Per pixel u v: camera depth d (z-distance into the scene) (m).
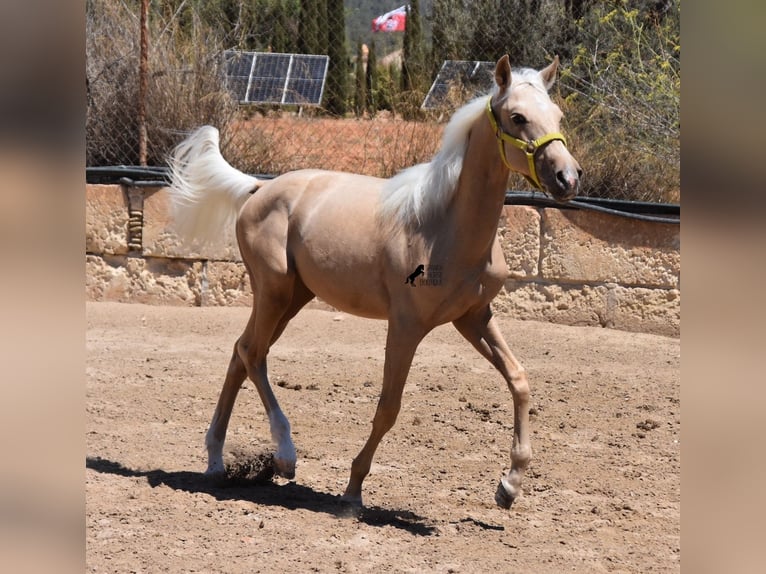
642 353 13.05
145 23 14.75
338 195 7.61
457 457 8.84
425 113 15.01
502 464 8.67
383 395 7.04
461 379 11.70
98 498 7.15
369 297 7.27
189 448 8.77
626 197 14.59
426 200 6.87
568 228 13.97
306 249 7.56
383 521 7.03
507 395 11.08
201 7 16.20
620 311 13.98
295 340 13.35
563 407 10.66
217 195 8.45
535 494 7.89
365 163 15.09
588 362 12.59
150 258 14.65
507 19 15.38
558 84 15.29
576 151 14.69
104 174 14.76
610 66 15.31
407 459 8.73
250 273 8.11
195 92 15.34
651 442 9.48
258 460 8.02
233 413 9.96
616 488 8.09
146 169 14.64
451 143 6.84
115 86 15.19
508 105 6.46
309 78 16.05
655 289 13.86
